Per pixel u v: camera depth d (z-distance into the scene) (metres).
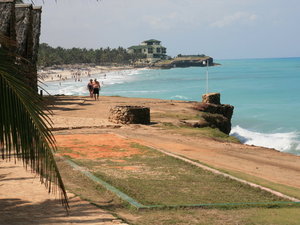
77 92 102.12
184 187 11.72
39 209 7.79
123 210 8.98
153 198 10.18
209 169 14.13
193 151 18.78
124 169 13.67
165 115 31.17
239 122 59.78
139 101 41.81
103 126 24.33
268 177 14.39
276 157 19.34
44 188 9.67
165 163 15.02
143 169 13.89
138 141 19.72
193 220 8.45
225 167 15.38
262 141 42.59
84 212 7.86
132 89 124.50
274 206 10.20
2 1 26.23
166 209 9.25
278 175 15.08
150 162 15.12
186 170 14.07
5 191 9.28
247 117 64.88
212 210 9.48
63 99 40.66
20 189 9.51
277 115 67.12
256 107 79.31
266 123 58.62
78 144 18.28
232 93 112.88
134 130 24.14
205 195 10.93
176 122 28.22
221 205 9.80
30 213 7.44
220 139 24.58
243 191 11.66
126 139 20.11
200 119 30.73
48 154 5.20
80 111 31.05
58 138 19.80
